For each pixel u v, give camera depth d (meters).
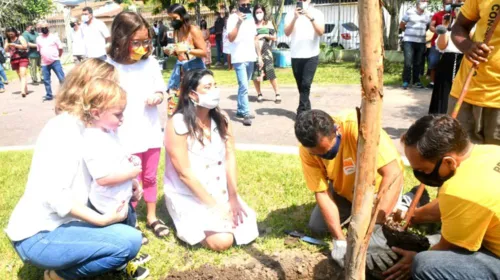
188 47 5.74
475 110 3.39
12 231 2.60
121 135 3.36
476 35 3.27
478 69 3.28
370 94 1.95
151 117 3.53
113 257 2.62
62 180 2.50
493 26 3.03
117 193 2.71
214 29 17.09
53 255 2.56
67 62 21.39
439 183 2.31
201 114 3.27
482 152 2.24
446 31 4.91
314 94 9.72
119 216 2.71
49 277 2.77
